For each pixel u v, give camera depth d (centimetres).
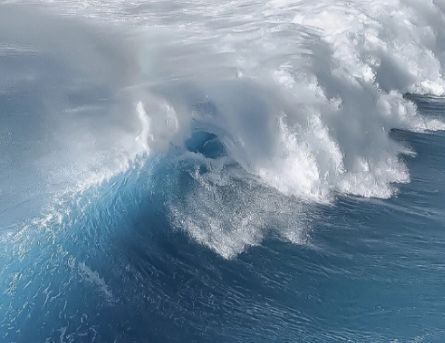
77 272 948
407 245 1138
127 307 919
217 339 888
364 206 1261
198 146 1255
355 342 895
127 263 997
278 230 1134
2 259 931
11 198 1044
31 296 892
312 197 1257
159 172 1175
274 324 924
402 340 900
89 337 855
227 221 1128
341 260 1078
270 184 1245
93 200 1073
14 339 834
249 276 1019
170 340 877
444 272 1058
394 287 1016
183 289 975
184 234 1080
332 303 974
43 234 985
